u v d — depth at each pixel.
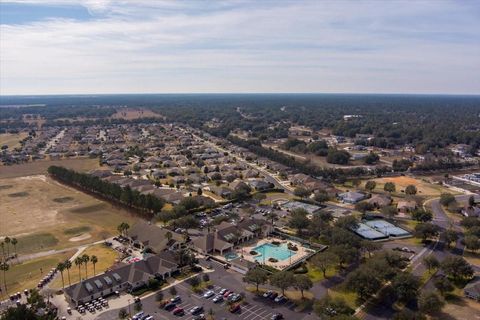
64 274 150.88
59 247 177.88
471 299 132.38
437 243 184.25
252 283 143.50
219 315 123.00
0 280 146.88
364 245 164.25
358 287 130.00
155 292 137.75
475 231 181.50
